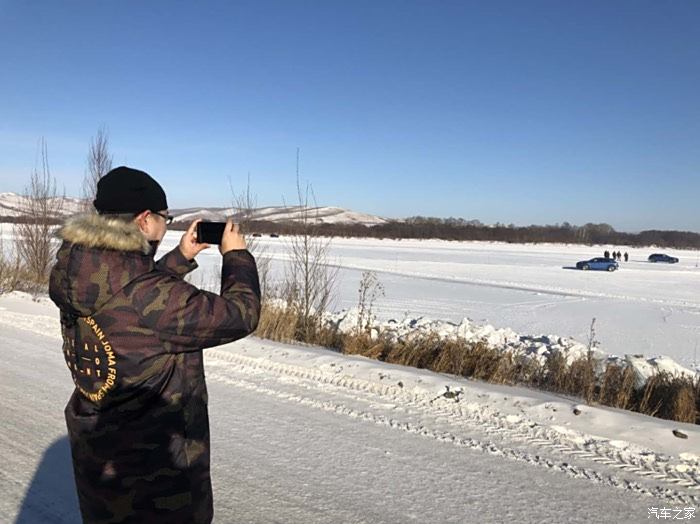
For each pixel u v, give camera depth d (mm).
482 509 3645
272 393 5973
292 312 9797
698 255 89000
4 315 10555
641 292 30750
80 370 2029
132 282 1959
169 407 2049
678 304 25672
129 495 2027
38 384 6289
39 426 5031
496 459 4402
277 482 3998
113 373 1969
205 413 2227
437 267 41750
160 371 2020
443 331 9203
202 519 2189
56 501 3734
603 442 4707
